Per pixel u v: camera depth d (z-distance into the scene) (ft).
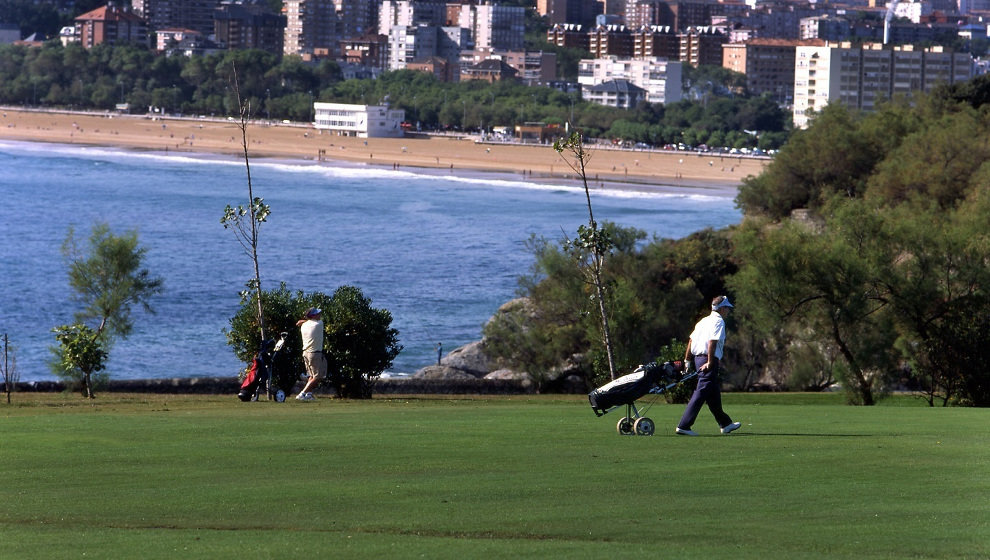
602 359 554.87
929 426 230.07
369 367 437.17
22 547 126.00
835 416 261.03
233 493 155.74
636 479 165.17
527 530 134.82
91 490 158.20
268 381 357.41
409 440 204.03
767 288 518.78
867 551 123.85
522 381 611.88
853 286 503.61
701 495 153.89
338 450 192.03
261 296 429.79
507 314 636.89
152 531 134.82
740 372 613.93
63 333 450.30
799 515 141.49
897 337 506.07
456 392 595.88
